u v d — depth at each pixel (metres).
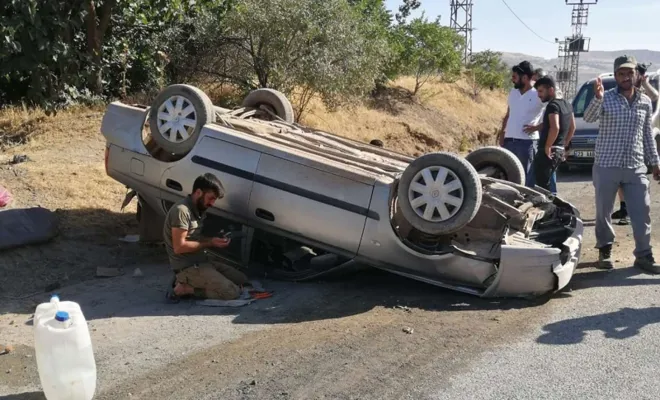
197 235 5.88
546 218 6.75
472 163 7.34
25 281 6.49
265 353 4.71
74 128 12.10
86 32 13.77
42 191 8.41
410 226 6.04
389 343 4.88
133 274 6.75
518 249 5.61
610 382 4.20
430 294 6.11
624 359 4.52
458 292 6.14
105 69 14.27
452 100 24.98
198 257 5.91
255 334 5.09
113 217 8.16
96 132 11.94
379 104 20.58
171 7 14.68
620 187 6.72
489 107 27.67
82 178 9.11
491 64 34.59
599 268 6.76
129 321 5.40
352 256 6.04
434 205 5.61
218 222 6.57
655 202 10.80
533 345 4.80
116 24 15.27
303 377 4.34
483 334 5.04
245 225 6.36
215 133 6.37
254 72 15.09
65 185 8.70
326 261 6.54
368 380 4.29
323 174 6.00
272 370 4.44
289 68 14.47
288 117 8.00
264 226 6.27
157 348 4.83
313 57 14.31
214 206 6.39
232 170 6.26
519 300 5.83
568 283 6.25
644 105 6.45
